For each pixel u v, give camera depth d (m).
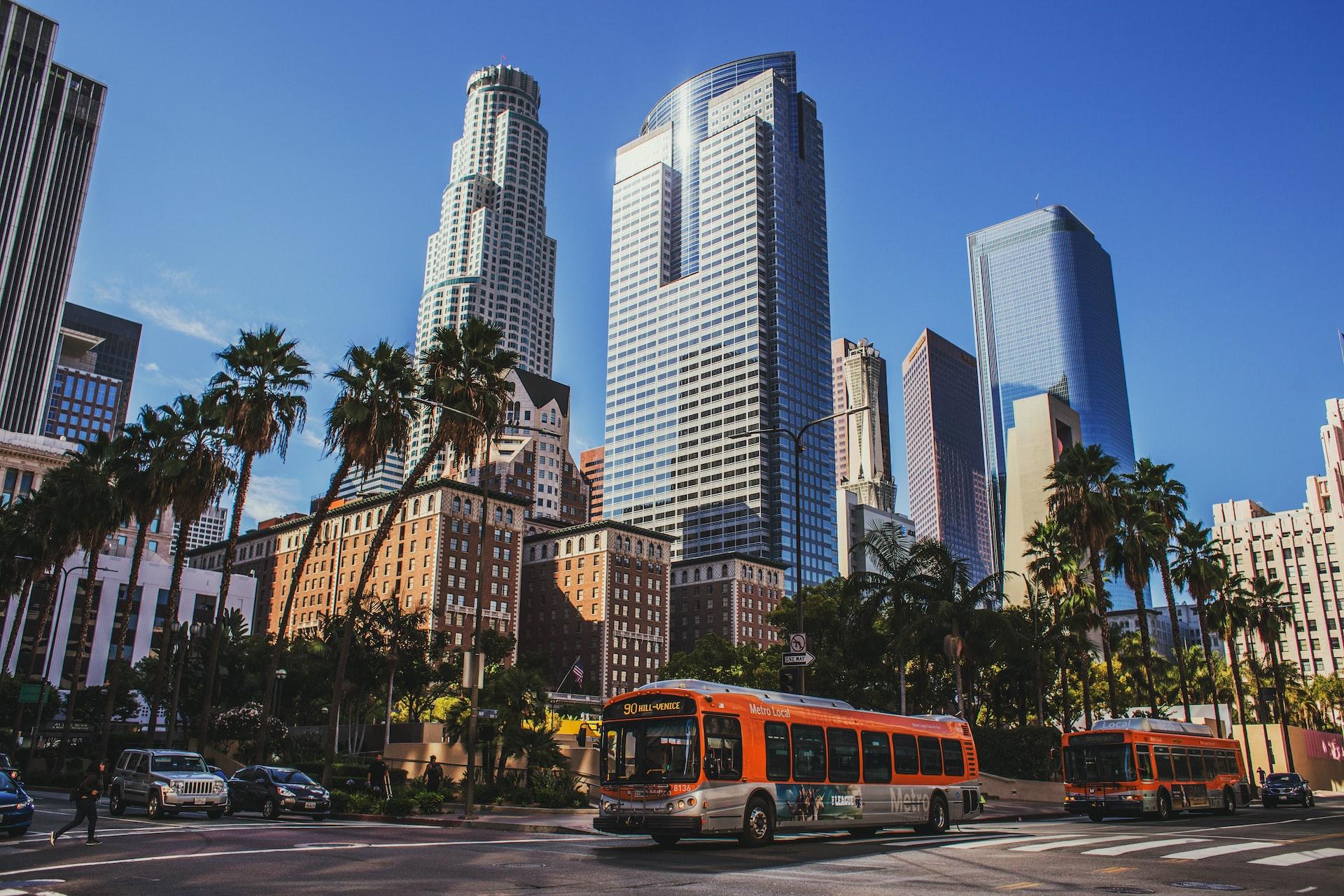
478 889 14.16
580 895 13.55
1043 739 50.69
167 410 50.12
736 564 175.50
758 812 22.59
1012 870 16.86
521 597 166.12
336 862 17.75
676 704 22.33
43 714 76.31
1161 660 73.38
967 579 50.84
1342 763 94.06
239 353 46.66
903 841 24.22
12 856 18.58
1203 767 40.53
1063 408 175.62
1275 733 81.12
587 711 58.75
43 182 166.00
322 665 70.50
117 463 50.19
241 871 16.25
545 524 183.25
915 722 29.98
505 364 44.09
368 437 43.25
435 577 128.25
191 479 48.09
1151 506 65.12
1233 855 19.86
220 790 31.23
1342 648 150.12
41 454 113.88
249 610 133.00
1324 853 20.42
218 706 73.38
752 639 174.12
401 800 33.06
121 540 132.12
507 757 43.19
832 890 14.12
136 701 84.00
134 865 17.02
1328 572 154.00
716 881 15.18
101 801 40.56
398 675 70.38
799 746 24.58
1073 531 56.25
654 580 161.62
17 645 104.50
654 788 21.55
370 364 44.00
